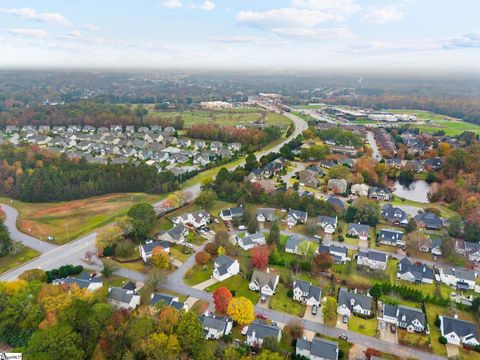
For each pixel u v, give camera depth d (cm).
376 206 14388
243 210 14225
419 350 7969
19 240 12438
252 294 9700
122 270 10700
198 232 12988
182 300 9350
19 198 16312
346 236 13075
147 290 9244
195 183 18325
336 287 10094
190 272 10450
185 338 7162
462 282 10338
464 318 9019
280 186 17325
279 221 13962
